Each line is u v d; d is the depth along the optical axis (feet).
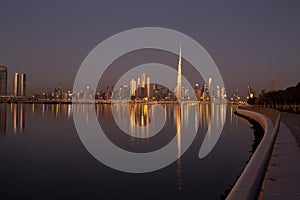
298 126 94.73
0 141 142.10
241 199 21.03
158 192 61.21
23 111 470.39
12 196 59.16
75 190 62.95
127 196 58.18
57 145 129.39
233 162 90.63
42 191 62.28
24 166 85.81
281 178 31.09
